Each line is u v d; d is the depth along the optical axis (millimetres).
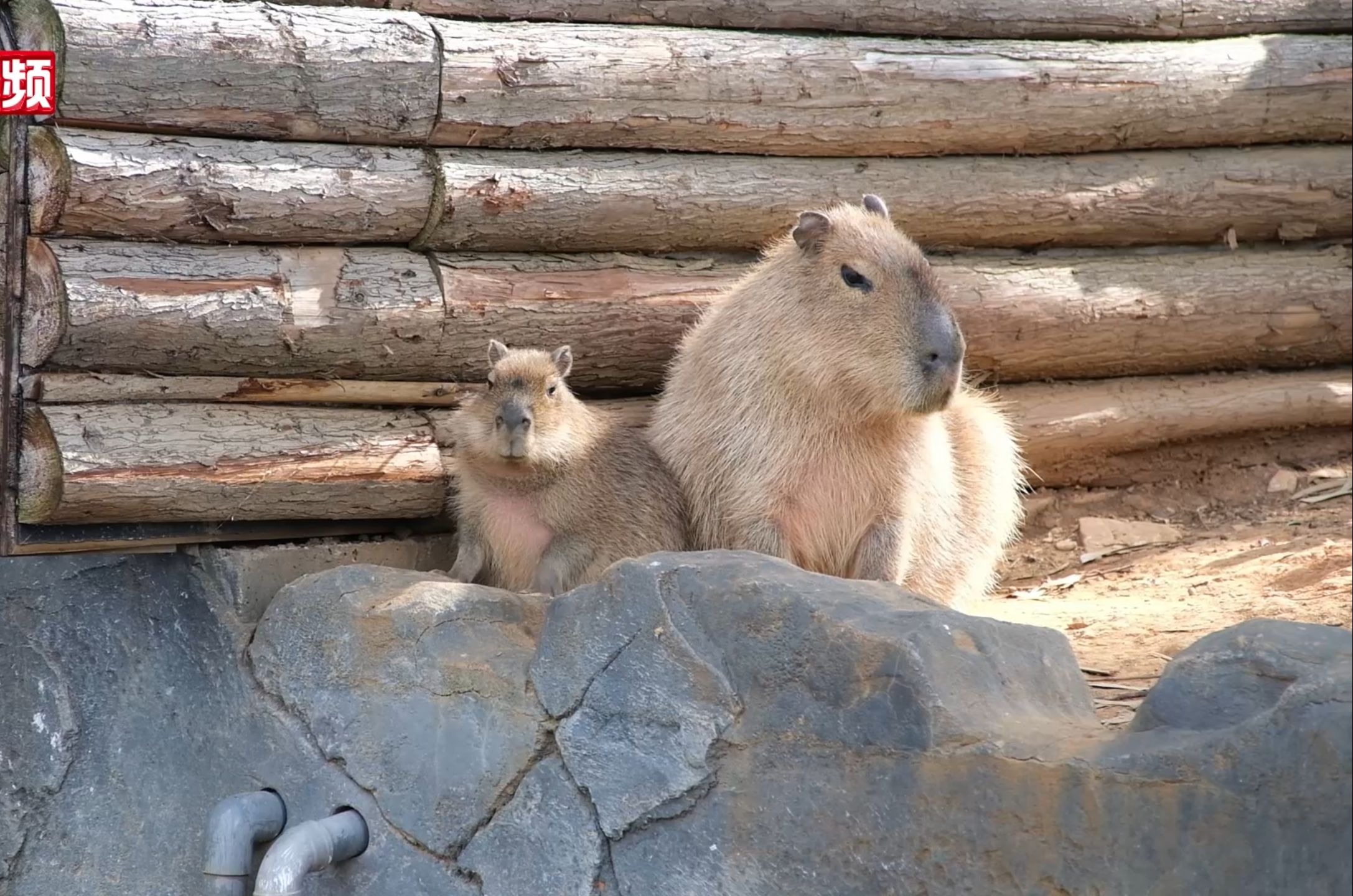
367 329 9781
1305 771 6254
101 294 8914
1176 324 12938
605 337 10750
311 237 9742
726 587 8016
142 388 9359
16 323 9016
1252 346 13359
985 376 12672
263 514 9773
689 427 10336
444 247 10273
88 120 9016
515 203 10227
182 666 10008
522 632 9164
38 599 10133
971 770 7070
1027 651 7746
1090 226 12625
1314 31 13703
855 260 9742
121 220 9086
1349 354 13781
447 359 10234
